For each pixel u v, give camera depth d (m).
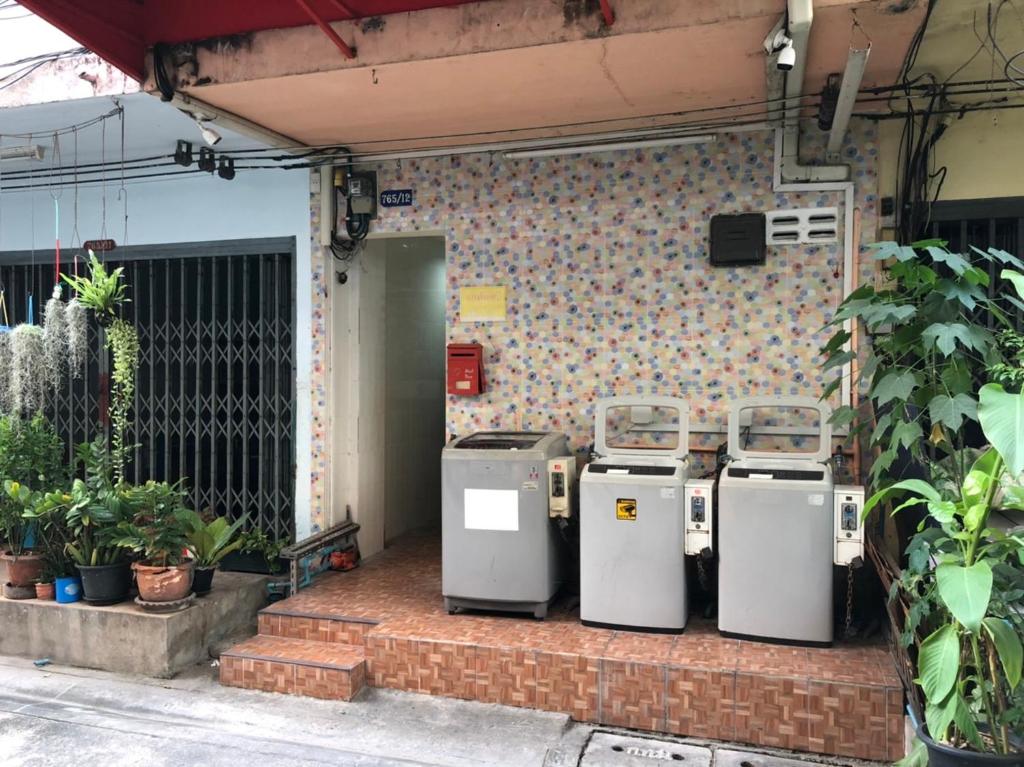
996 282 4.62
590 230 5.35
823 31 3.68
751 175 5.02
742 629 4.27
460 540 4.77
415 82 4.31
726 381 5.10
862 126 4.82
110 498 4.94
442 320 7.77
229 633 5.24
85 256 6.57
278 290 6.08
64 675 4.78
